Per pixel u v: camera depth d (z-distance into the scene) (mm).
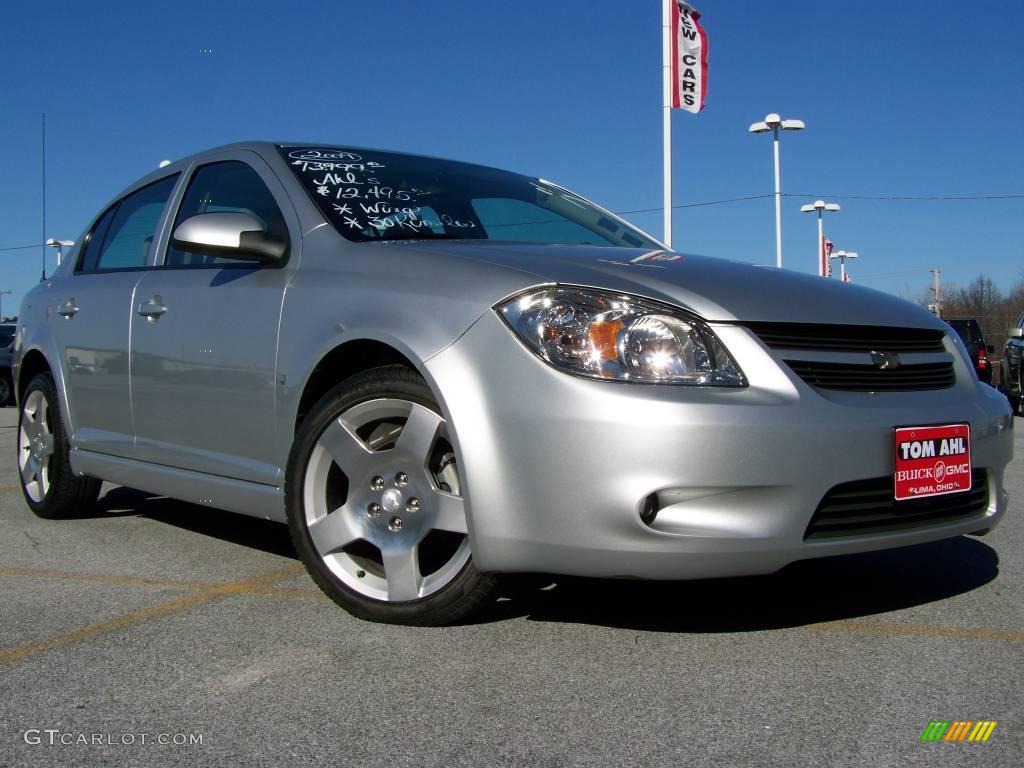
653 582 3447
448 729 2258
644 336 2643
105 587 3463
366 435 3084
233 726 2281
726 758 2109
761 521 2590
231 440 3533
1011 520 4656
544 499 2613
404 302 2945
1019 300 57031
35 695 2471
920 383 3025
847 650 2775
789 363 2727
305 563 3146
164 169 4570
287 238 3543
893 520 2838
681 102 14977
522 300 2742
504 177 4352
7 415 13422
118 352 4145
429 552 3133
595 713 2340
